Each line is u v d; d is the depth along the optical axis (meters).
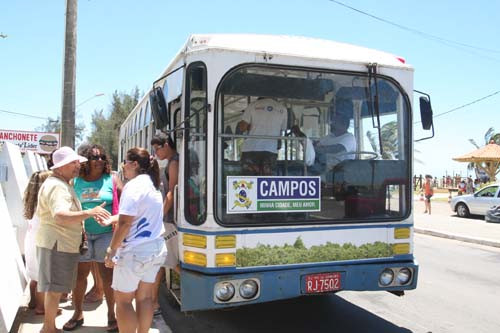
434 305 6.39
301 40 5.26
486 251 11.08
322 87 4.92
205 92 4.52
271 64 4.69
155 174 4.38
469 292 7.13
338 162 4.94
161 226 4.18
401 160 5.22
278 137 4.73
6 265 4.71
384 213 5.10
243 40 4.78
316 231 4.75
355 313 5.95
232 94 4.57
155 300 5.43
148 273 4.11
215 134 4.46
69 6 10.01
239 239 4.48
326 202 4.86
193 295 4.44
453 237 13.21
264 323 5.50
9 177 6.85
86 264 4.90
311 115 4.89
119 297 4.00
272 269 4.57
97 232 4.84
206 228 4.40
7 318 4.31
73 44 10.05
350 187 4.97
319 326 5.42
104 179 5.03
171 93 5.34
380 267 4.94
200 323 5.48
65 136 9.98
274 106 4.73
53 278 4.34
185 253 4.59
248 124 4.62
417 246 11.84
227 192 4.48
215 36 4.72
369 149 5.08
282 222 4.63
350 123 5.02
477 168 37.12
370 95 5.09
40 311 5.22
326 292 4.70
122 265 3.95
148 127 7.83
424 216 19.53
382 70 5.13
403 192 5.20
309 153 4.84
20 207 6.87
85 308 5.60
